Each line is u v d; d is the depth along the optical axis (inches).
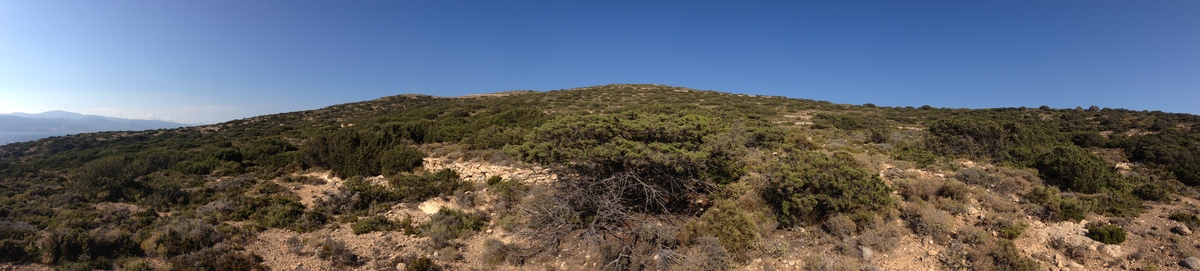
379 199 518.9
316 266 329.4
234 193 590.9
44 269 288.7
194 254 320.5
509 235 387.5
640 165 381.7
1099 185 383.6
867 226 313.9
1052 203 317.4
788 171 346.3
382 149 765.3
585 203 376.5
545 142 409.1
